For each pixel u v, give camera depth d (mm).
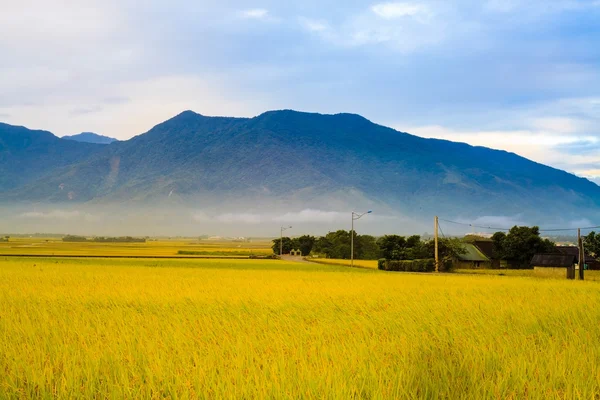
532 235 96688
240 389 11352
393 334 17906
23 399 11258
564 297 31391
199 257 112375
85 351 14680
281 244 156000
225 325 19422
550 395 11242
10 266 60719
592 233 95688
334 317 22500
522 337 17125
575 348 15312
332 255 145625
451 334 17922
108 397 11289
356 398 10914
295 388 11469
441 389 11469
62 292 31906
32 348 14984
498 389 11414
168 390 11641
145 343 16047
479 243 100625
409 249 96188
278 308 25484
